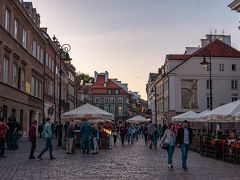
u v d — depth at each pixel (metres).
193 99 72.56
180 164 19.69
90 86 146.00
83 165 18.58
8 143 26.64
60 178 13.90
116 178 14.08
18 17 41.38
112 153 27.64
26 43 45.97
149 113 99.44
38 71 52.41
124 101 146.50
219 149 23.38
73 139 26.86
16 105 40.25
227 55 73.25
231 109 24.78
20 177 13.98
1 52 34.50
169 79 72.81
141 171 16.39
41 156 21.70
